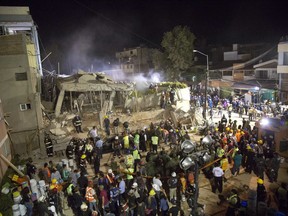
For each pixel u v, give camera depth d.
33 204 12.76
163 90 30.25
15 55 20.14
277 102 33.78
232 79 45.59
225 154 17.42
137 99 27.09
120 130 23.77
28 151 21.11
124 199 13.12
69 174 14.48
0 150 16.84
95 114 25.09
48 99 27.58
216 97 35.34
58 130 22.14
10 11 29.08
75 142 19.47
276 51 46.72
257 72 41.09
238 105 32.47
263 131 20.67
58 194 13.27
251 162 16.75
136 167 16.31
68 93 26.66
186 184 13.62
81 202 12.02
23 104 20.73
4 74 20.00
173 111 27.03
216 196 14.71
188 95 30.38
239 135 19.19
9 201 13.68
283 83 34.94
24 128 20.92
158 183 13.16
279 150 19.59
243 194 14.68
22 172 16.98
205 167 15.54
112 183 13.39
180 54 46.16
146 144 20.72
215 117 30.52
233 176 16.86
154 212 11.71
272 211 11.03
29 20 29.06
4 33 28.30
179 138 20.98
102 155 20.45
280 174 17.19
